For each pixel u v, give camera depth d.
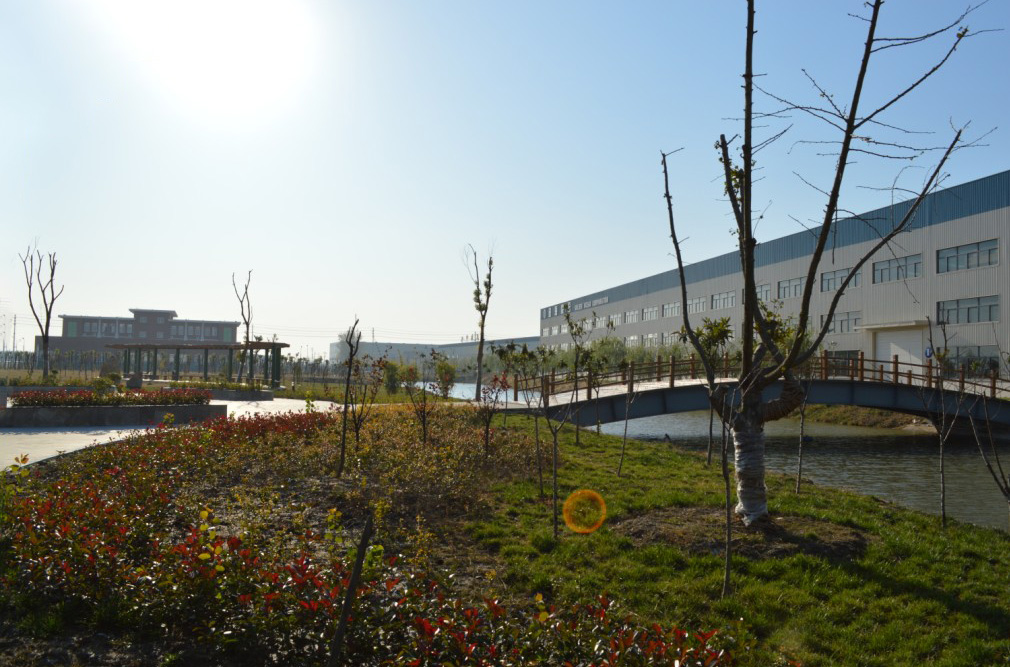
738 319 51.84
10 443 14.99
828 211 7.46
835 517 8.99
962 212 35.16
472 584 6.67
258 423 14.40
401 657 4.23
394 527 8.20
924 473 18.98
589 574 6.96
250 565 5.09
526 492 10.57
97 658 4.60
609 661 3.91
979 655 5.44
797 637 5.78
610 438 19.16
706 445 23.77
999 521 12.37
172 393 22.16
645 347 55.75
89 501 6.73
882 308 39.97
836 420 36.72
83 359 73.94
